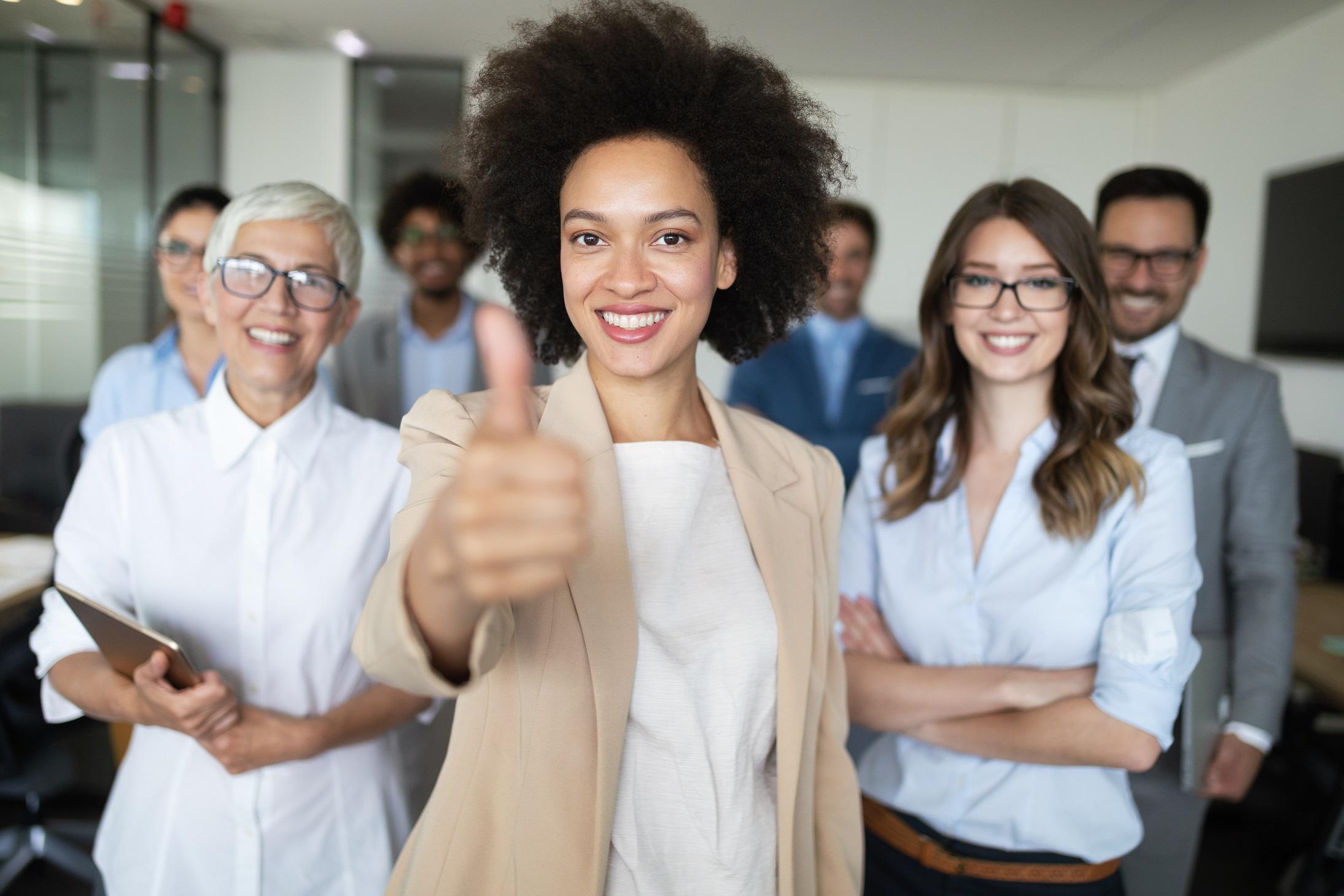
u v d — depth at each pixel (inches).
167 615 54.1
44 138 153.4
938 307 60.2
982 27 183.8
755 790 42.3
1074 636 54.8
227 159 217.9
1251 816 97.0
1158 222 78.2
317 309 55.6
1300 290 163.5
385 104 218.8
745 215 47.3
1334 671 88.3
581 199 41.4
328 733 52.5
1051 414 58.3
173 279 87.5
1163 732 50.2
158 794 53.3
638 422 43.7
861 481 64.4
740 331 55.1
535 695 37.5
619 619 38.5
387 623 28.5
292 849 53.2
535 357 54.0
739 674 41.4
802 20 182.7
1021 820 54.6
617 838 39.3
